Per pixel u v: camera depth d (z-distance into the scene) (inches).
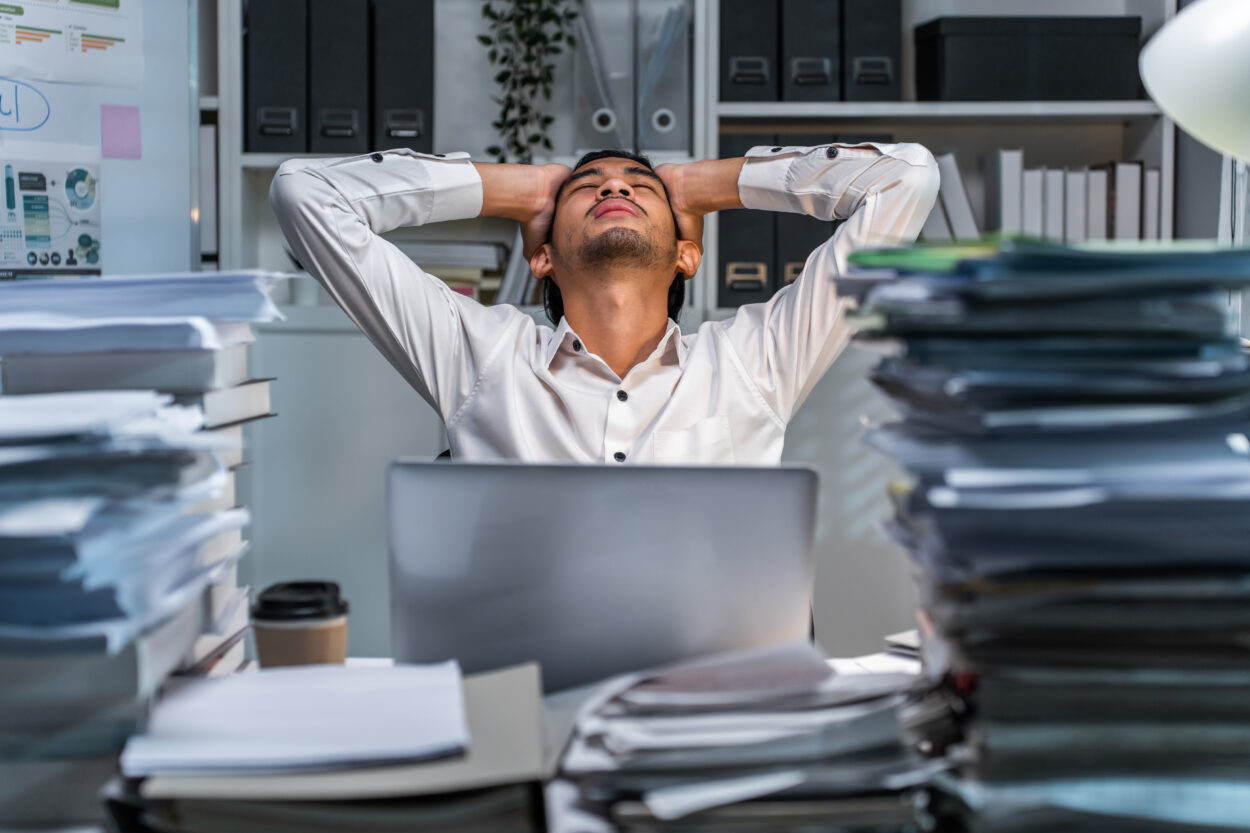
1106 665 24.6
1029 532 25.0
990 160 100.8
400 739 25.0
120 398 27.9
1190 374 25.1
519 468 31.0
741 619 31.0
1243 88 51.2
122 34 87.1
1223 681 24.5
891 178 63.3
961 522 25.0
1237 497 24.0
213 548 33.2
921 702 27.1
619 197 62.3
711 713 26.6
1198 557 24.8
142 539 27.0
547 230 66.5
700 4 98.3
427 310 63.7
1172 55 53.1
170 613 28.3
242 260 98.8
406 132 96.6
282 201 62.5
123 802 24.4
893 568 100.0
